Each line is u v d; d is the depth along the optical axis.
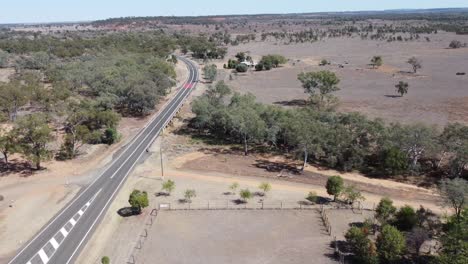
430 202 73.50
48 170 88.62
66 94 130.12
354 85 174.88
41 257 57.31
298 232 62.56
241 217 67.31
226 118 102.75
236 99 117.25
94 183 82.12
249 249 58.09
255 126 93.88
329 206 71.00
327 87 143.12
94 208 71.50
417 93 155.25
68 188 79.88
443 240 50.72
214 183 81.25
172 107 142.75
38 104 129.75
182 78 199.25
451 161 82.94
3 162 91.44
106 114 109.12
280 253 57.06
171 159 95.06
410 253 56.28
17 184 81.50
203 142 107.44
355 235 55.50
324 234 61.97
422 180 83.50
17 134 86.12
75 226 65.50
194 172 87.12
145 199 67.75
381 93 157.50
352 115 95.19
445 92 154.88
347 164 87.31
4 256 57.53
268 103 145.25
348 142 87.12
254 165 91.06
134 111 137.12
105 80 145.12
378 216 63.22
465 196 57.91
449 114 124.12
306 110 106.31
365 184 81.00
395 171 85.00
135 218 67.44
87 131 96.81
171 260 55.69
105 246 59.69
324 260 55.38
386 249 53.25
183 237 61.44
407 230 60.88
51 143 103.62
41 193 77.62
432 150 82.94
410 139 84.75
